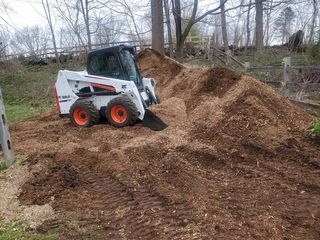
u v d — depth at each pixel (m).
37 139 8.02
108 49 8.46
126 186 5.12
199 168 5.66
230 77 8.75
